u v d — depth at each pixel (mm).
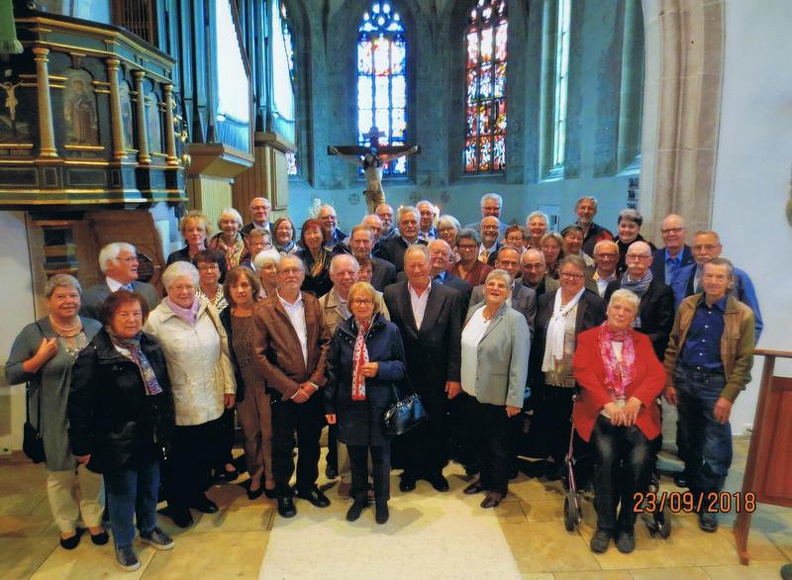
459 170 17234
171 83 4051
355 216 17516
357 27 16875
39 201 3086
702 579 2725
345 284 3381
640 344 3084
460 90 16734
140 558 2875
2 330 3729
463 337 3406
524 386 3238
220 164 6141
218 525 3176
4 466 3840
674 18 4168
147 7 4949
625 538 2951
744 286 3586
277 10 9750
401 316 3514
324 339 3281
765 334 4391
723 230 4301
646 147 4570
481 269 4191
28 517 3252
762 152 4230
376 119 17453
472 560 2859
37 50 3012
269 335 3189
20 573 2756
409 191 17375
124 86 3490
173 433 2855
